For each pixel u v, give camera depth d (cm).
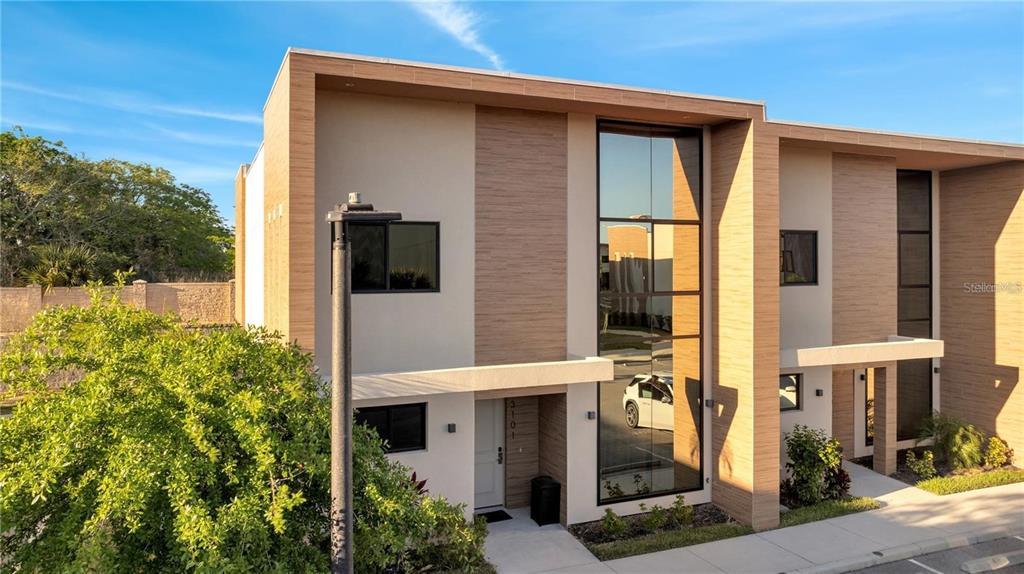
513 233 1234
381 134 1138
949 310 1788
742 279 1309
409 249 1161
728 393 1345
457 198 1191
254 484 591
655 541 1165
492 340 1218
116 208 3862
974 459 1614
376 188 1134
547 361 1257
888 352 1465
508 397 1243
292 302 995
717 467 1373
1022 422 1625
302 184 1002
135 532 573
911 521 1287
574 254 1282
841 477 1414
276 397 685
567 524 1252
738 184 1322
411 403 1148
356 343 1125
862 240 1611
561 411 1270
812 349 1384
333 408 570
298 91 1000
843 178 1589
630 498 1318
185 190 4541
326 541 649
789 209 1524
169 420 628
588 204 1293
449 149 1185
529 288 1245
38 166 3472
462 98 1157
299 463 618
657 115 1283
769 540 1199
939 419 1700
